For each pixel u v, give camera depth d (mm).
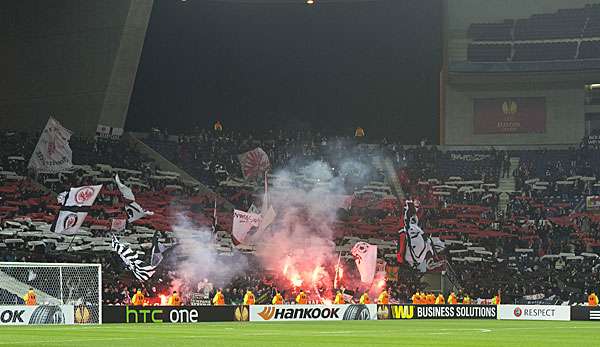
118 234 112688
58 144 118500
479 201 142250
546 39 150500
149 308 78438
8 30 134625
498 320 97312
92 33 130250
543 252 131000
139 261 89438
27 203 114062
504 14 152875
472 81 150500
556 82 152125
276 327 68125
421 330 64188
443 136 154875
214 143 146125
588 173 144875
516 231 134500
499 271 125438
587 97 154875
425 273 124875
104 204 121062
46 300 86375
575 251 130625
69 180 122062
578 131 151875
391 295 118188
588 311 98500
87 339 46094
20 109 134250
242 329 63281
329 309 91688
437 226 136250
